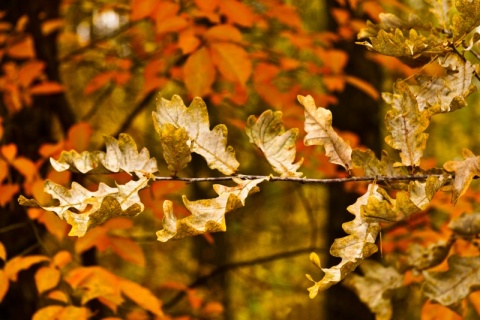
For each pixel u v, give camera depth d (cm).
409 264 133
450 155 745
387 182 86
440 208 210
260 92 253
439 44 84
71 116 292
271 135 88
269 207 652
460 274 109
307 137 88
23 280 244
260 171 497
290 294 668
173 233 70
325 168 257
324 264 355
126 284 173
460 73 85
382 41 82
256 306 690
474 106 721
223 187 79
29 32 275
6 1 286
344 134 251
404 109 85
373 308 134
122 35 341
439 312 151
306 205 343
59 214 71
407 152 86
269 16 280
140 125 472
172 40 289
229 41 243
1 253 162
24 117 271
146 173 82
